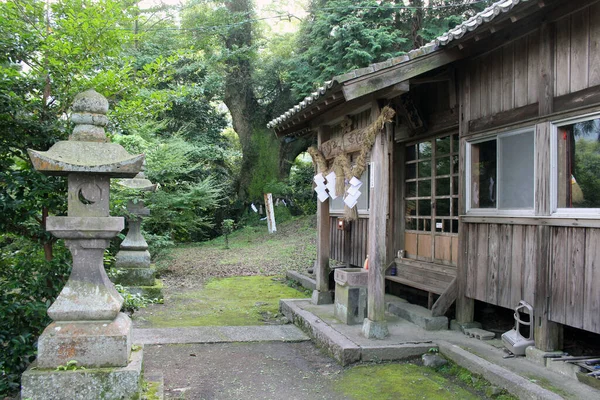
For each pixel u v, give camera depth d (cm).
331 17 1354
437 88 653
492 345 502
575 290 407
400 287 754
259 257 1421
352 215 608
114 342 321
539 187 449
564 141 434
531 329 458
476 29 460
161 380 392
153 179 1134
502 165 505
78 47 424
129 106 503
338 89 514
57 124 414
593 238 391
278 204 2198
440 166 665
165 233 1196
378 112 551
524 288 467
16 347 382
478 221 535
